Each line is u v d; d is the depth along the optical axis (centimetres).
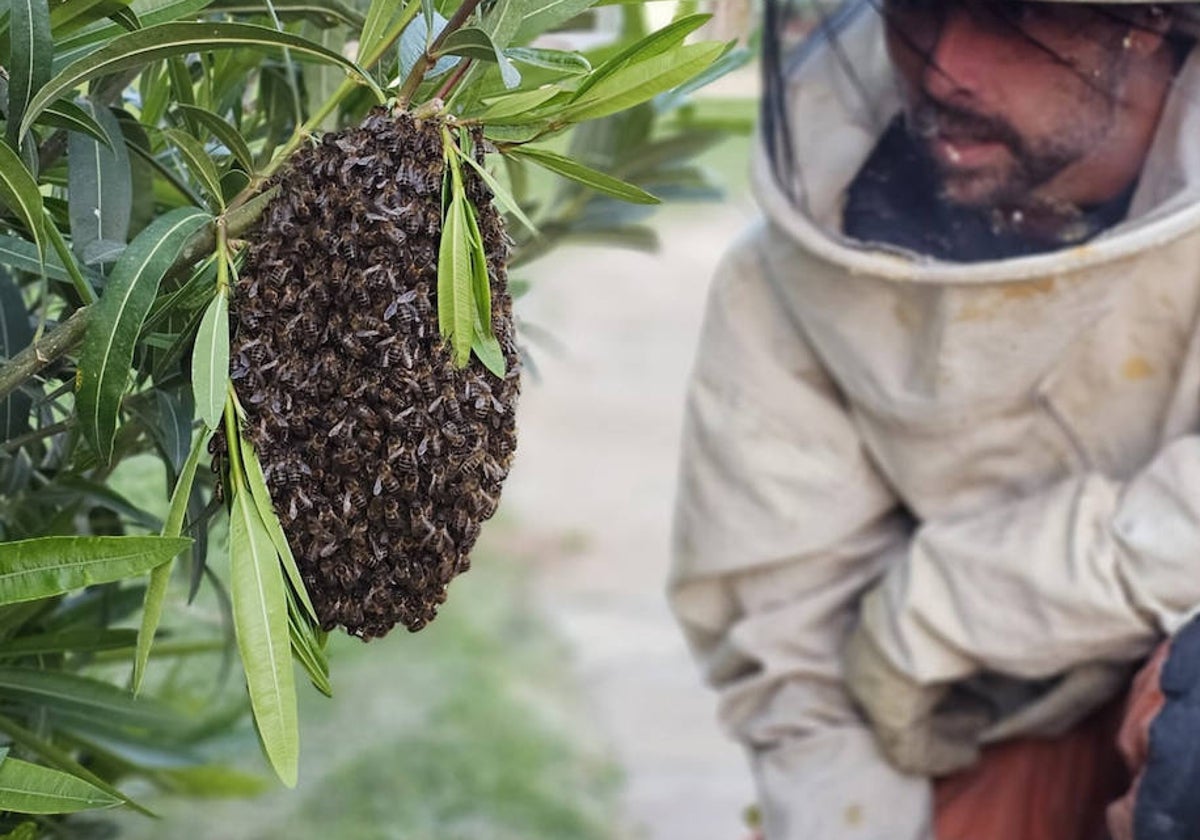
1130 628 252
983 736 272
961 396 258
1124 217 248
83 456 216
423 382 190
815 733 277
